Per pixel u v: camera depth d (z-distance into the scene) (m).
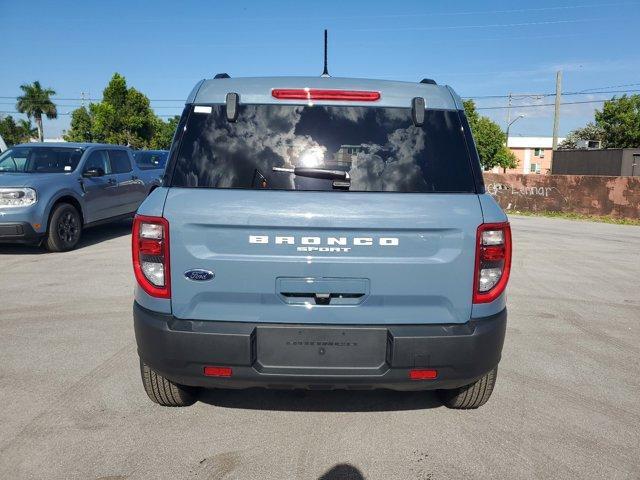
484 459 3.08
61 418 3.45
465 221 2.81
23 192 8.52
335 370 2.83
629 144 49.25
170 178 2.92
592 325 5.79
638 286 7.72
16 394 3.79
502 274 2.92
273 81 3.12
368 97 3.08
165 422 3.42
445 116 3.10
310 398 3.80
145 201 2.92
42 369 4.24
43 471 2.87
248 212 2.76
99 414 3.51
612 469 3.00
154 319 2.86
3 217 8.39
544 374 4.38
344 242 2.78
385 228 2.77
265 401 3.74
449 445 3.22
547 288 7.52
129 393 3.83
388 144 2.98
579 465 3.03
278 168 2.91
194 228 2.78
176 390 3.44
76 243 9.53
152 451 3.08
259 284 2.80
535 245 11.60
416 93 3.14
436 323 2.86
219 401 3.72
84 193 9.69
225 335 2.78
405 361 2.80
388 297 2.82
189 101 3.12
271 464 2.98
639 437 3.36
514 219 17.98
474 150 3.04
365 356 2.84
